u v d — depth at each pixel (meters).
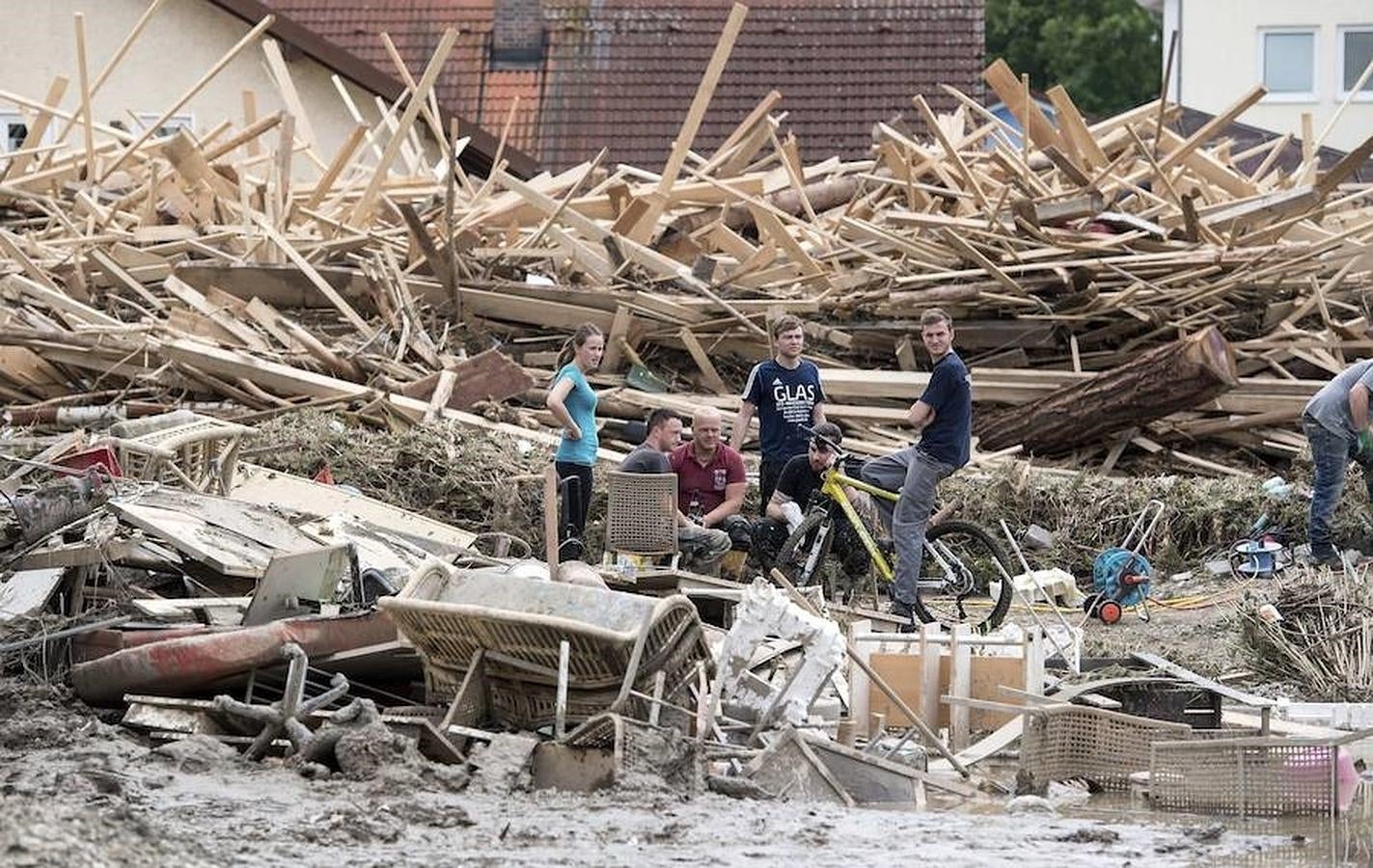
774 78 119.81
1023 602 51.62
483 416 67.06
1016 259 71.25
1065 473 64.00
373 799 30.19
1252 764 33.75
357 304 74.50
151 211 78.94
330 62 108.19
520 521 58.62
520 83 120.44
